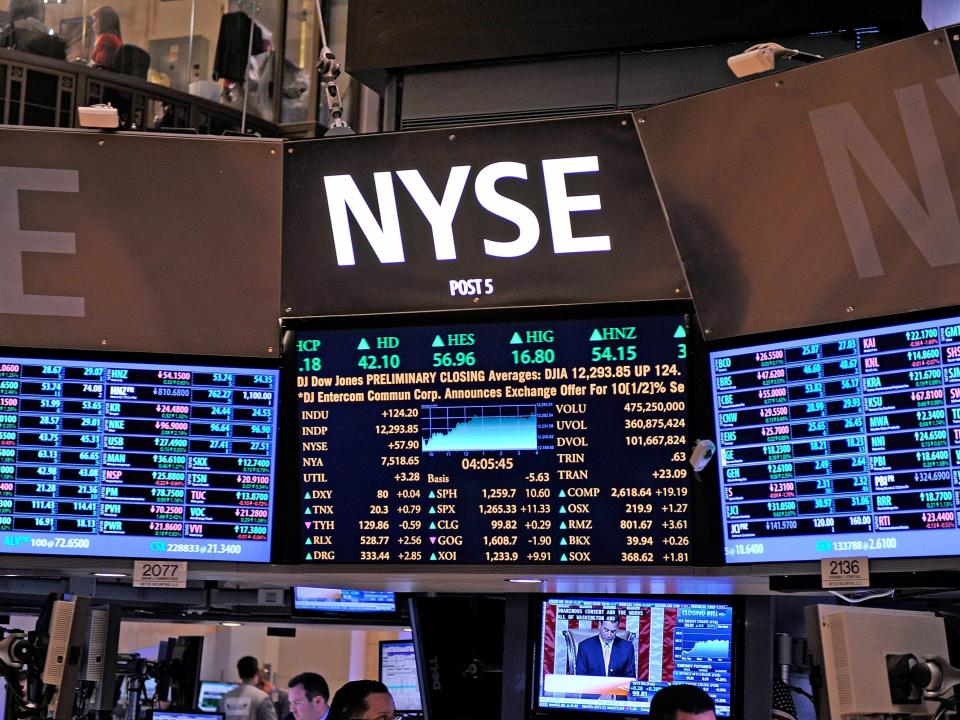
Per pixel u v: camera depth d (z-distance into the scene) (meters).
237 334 3.90
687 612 4.19
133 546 3.88
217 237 3.86
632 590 4.14
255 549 3.87
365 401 3.83
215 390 3.91
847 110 3.27
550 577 3.76
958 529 3.23
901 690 3.17
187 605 5.67
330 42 8.46
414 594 4.70
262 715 7.89
